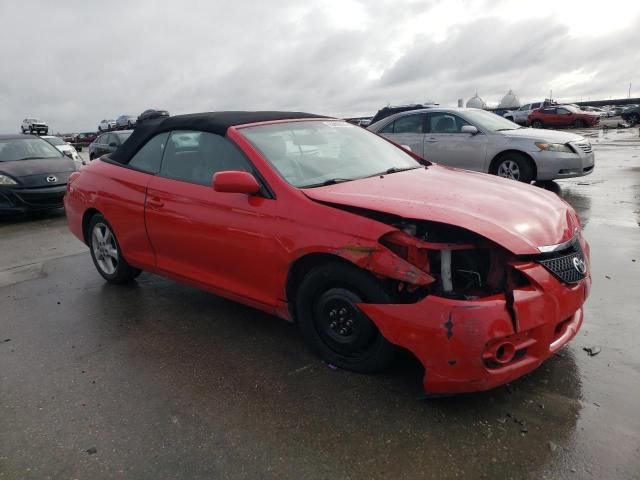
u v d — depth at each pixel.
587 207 7.35
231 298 3.62
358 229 2.75
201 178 3.72
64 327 4.02
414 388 2.87
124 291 4.75
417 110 10.07
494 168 9.04
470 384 2.46
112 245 4.79
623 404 2.64
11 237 7.70
